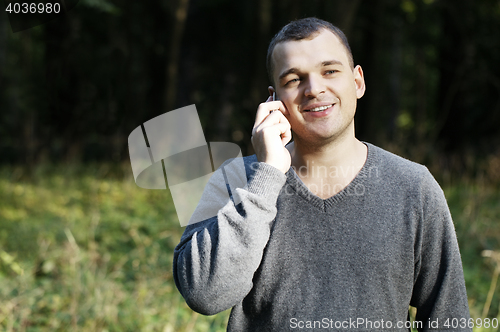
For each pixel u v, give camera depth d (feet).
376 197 4.80
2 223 18.89
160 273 14.17
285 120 5.01
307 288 4.71
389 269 4.67
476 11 35.55
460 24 35.53
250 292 4.88
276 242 4.81
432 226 4.82
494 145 32.99
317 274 4.72
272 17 38.47
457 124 35.27
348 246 4.70
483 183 23.75
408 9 37.42
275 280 4.79
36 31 40.73
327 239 4.75
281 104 5.08
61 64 41.83
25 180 27.37
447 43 36.22
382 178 4.87
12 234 17.37
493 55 35.63
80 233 17.03
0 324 11.00
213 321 11.26
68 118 41.86
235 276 4.49
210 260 4.56
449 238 4.87
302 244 4.77
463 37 35.50
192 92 45.24
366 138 36.32
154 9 42.88
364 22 36.83
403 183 4.85
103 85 44.65
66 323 11.12
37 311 11.73
